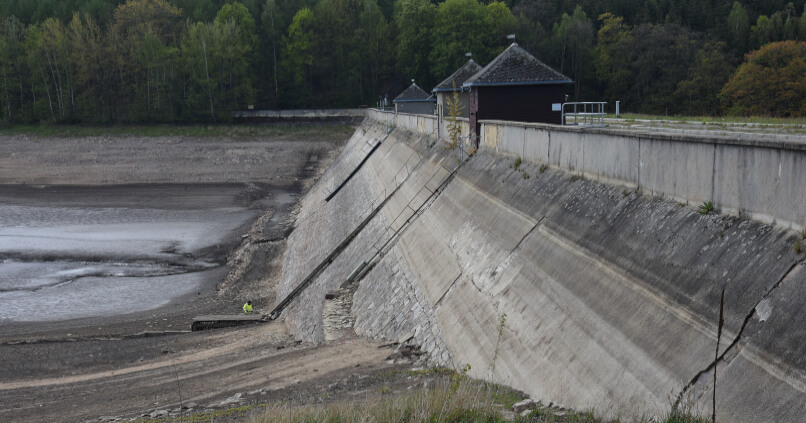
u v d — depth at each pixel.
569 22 106.94
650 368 11.73
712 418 9.58
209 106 115.25
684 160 13.95
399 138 55.03
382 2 144.88
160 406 18.28
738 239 11.75
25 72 115.88
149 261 46.56
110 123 112.00
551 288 16.47
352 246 36.31
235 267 45.06
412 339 21.02
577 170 19.70
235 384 19.61
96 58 115.38
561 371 13.80
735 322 10.63
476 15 109.62
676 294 12.34
